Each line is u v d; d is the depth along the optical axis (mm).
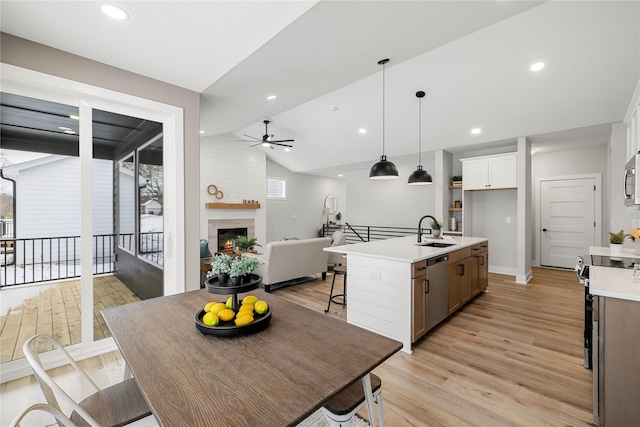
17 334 2807
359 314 3035
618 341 1593
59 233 5594
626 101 3699
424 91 4332
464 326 3207
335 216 11023
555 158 6105
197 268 2994
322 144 6957
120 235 3219
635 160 2418
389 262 2771
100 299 3012
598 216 5645
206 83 2846
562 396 2012
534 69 3520
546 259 6238
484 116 4602
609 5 2604
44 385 1000
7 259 5262
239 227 7691
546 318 3432
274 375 968
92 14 1827
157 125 2920
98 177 3109
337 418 1183
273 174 9180
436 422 1774
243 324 1262
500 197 5957
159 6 1763
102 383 2109
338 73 2773
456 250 3473
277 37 2129
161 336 1255
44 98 2275
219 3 1747
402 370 2346
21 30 1988
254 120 4496
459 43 3316
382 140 6062
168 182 2879
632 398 1563
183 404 824
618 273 2078
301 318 1462
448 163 6312
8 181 5129
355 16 1919
